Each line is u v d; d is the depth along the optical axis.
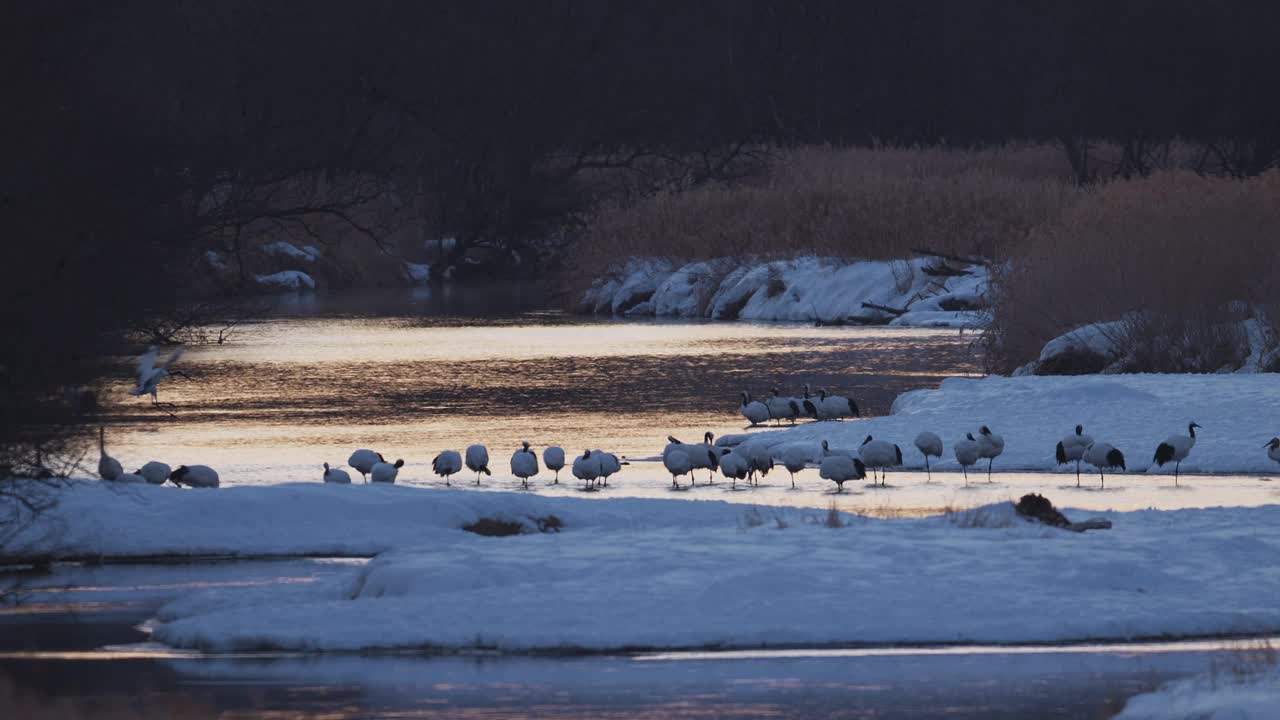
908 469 36.72
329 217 123.69
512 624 19.17
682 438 43.50
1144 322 49.66
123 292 32.31
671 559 22.05
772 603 19.67
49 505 25.48
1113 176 131.38
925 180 91.31
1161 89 135.75
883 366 60.31
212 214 57.28
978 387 46.34
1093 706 16.09
